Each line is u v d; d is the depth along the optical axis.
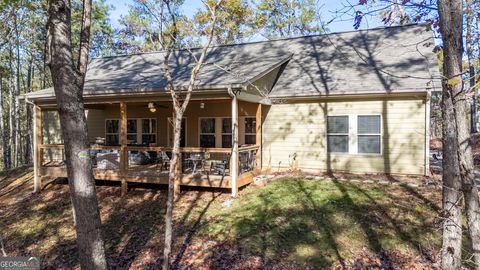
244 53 14.49
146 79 11.37
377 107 11.33
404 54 12.12
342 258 6.29
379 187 9.60
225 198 9.76
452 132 3.80
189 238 7.52
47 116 16.36
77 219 4.98
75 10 15.37
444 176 3.92
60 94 4.85
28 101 11.58
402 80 10.65
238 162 10.08
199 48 14.78
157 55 15.55
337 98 11.82
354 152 11.70
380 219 7.58
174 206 9.41
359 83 11.23
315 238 6.98
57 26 4.82
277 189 9.91
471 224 2.94
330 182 10.32
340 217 7.78
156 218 8.76
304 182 10.44
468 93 2.93
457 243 3.89
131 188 11.35
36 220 9.30
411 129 10.93
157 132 14.34
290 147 12.53
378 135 11.38
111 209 9.59
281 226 7.58
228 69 9.35
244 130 13.18
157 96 10.34
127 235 8.00
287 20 23.12
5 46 21.77
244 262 6.39
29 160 26.22
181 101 10.42
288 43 15.20
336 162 11.94
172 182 5.91
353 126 11.67
